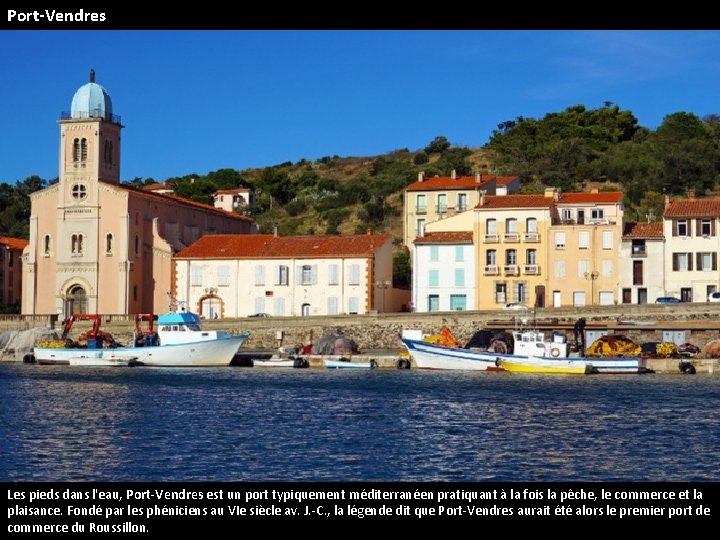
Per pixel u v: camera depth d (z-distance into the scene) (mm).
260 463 57062
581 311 116562
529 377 101188
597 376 102562
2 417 71812
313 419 71312
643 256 125375
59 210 143750
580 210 129000
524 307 122500
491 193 162750
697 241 124062
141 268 143375
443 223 134125
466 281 129750
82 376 102750
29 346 130500
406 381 96562
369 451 60219
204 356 115875
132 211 141625
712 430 67125
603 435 65312
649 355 108312
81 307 142750
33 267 144375
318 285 133750
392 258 142125
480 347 113000
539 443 62750
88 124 143250
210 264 137625
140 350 116375
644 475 54969
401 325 120750
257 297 135625
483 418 71938
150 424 68938
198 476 54188
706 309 114062
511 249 128875
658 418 72000
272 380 97750
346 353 116688
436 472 55438
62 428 67188
